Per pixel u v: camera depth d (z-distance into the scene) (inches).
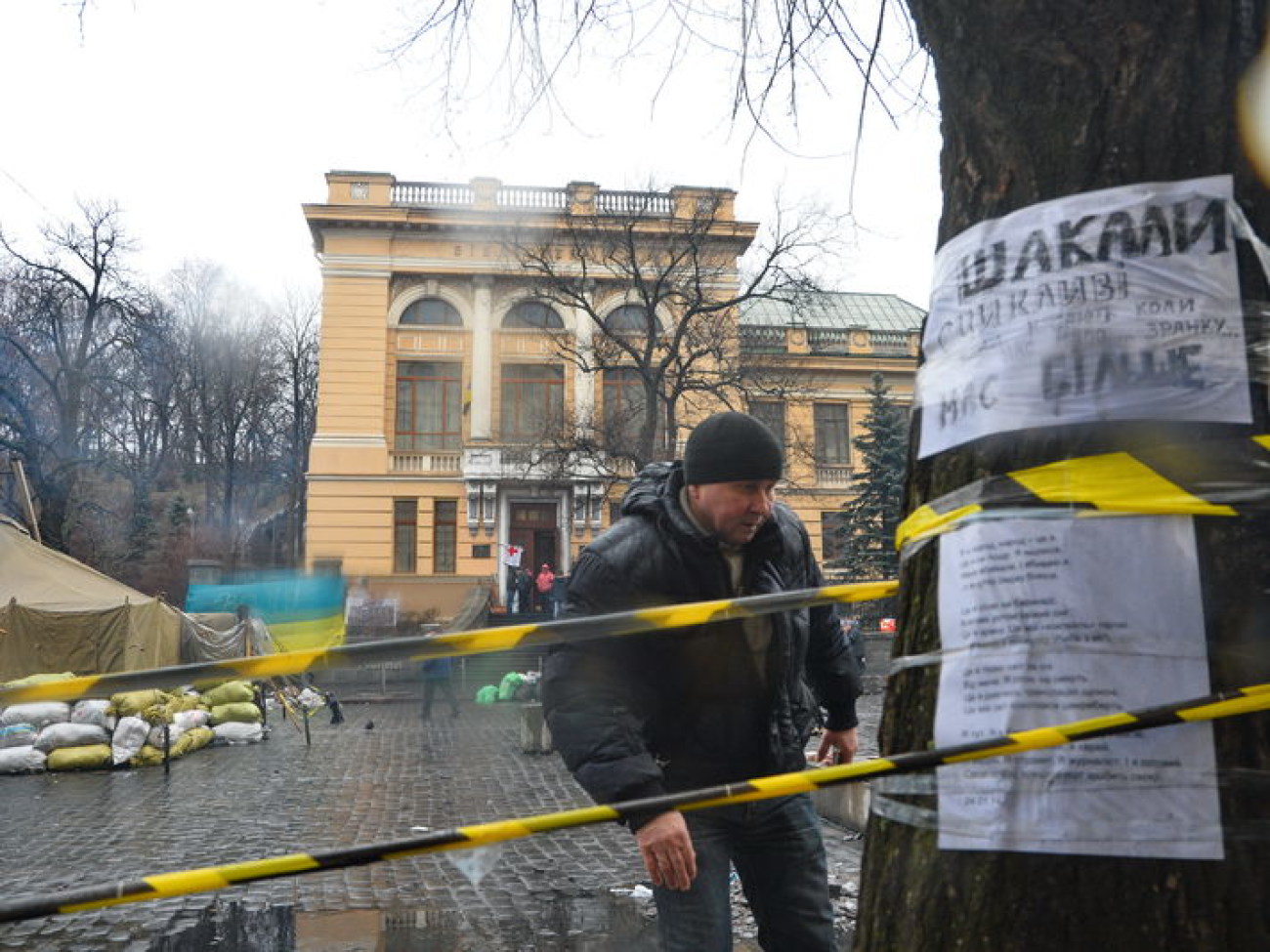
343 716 743.1
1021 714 52.9
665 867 86.5
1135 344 54.4
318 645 1111.6
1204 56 57.5
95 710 481.7
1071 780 51.9
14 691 61.2
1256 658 51.2
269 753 527.8
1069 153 58.2
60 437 1285.7
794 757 100.7
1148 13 58.3
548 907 220.8
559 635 68.6
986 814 53.7
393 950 192.7
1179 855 50.2
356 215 1342.3
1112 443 53.9
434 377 1365.7
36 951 195.3
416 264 1360.7
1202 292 54.2
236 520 2041.1
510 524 1353.3
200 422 1937.7
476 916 214.4
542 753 500.1
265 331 1971.0
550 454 1174.3
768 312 1630.2
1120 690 51.4
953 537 57.4
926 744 58.0
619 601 94.7
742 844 99.3
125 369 1494.8
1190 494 52.4
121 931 206.5
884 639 855.1
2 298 1286.9
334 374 1339.8
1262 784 50.5
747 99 190.2
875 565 1136.8
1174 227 55.1
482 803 370.9
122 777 446.3
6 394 1256.2
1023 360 56.6
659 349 1122.0
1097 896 50.9
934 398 61.4
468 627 1119.6
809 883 99.0
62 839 312.7
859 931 61.7
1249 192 55.9
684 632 95.0
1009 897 52.4
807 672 113.9
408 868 258.5
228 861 278.5
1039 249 57.5
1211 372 53.4
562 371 1359.5
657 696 96.4
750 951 186.2
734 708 96.5
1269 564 51.7
